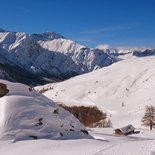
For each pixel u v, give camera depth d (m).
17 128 43.50
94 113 152.00
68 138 45.34
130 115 174.25
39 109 47.88
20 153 36.19
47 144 39.09
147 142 25.31
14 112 45.53
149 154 21.88
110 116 169.12
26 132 43.28
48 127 45.50
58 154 33.41
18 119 44.81
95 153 26.58
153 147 23.06
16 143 40.59
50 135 44.47
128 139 56.97
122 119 160.75
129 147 24.70
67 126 47.25
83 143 39.12
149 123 136.75
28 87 52.75
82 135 47.38
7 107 45.88
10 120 44.22
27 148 37.94
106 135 66.62
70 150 33.88
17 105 46.81
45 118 46.66
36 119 45.81
